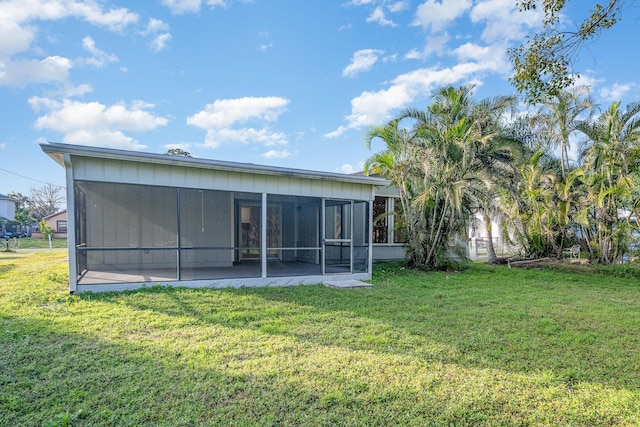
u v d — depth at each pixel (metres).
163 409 2.73
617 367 3.71
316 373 3.38
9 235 34.94
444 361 3.76
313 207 12.38
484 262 14.77
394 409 2.79
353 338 4.41
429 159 10.29
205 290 7.17
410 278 9.66
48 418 2.58
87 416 2.62
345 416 2.69
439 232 11.23
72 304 5.79
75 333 4.36
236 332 4.55
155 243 10.71
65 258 13.89
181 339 4.24
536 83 5.16
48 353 3.72
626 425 2.63
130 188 10.55
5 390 2.96
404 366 3.58
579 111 13.29
